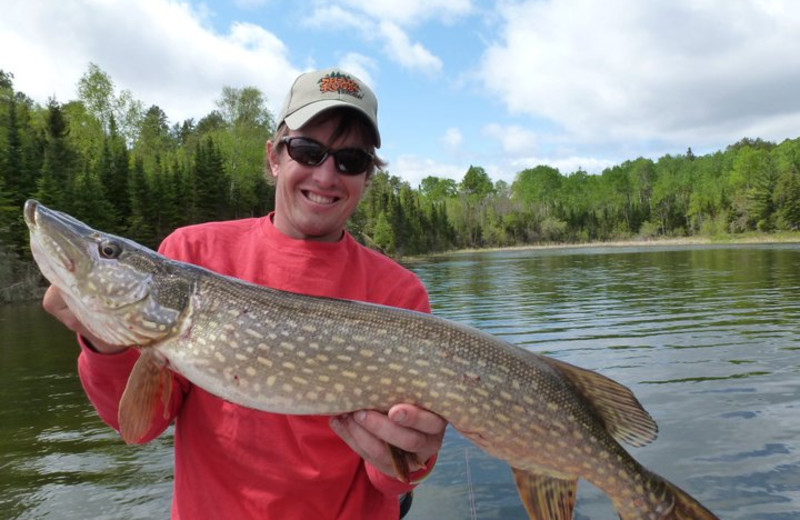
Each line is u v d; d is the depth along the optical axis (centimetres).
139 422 63
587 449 72
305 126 71
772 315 408
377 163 82
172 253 75
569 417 71
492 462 171
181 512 63
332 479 65
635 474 73
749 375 251
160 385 66
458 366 67
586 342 335
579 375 75
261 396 65
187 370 66
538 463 71
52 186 970
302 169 71
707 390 231
